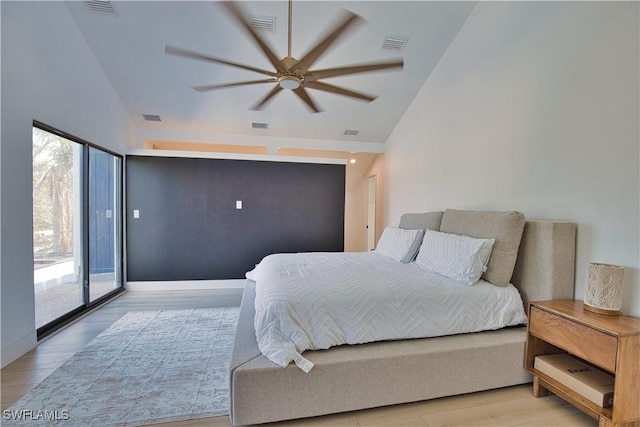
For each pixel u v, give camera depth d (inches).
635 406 55.6
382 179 215.9
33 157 100.5
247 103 164.2
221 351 93.5
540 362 71.7
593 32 74.6
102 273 146.9
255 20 116.8
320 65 138.7
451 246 93.5
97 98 136.6
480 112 114.7
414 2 115.0
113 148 152.3
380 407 68.1
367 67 84.0
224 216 177.8
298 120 181.9
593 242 74.7
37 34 98.4
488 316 77.8
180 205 172.9
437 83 143.3
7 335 85.1
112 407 66.5
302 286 77.2
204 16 117.3
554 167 84.8
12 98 87.6
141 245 169.3
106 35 124.0
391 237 132.0
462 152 125.1
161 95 156.1
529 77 92.9
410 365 67.0
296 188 186.9
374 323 71.0
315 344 67.0
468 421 63.6
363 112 177.0
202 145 207.5
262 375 59.9
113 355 90.4
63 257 117.0
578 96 78.2
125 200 167.2
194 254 174.6
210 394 71.7
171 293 162.4
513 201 99.1
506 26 102.0
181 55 81.2
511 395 72.3
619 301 63.3
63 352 92.1
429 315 74.3
